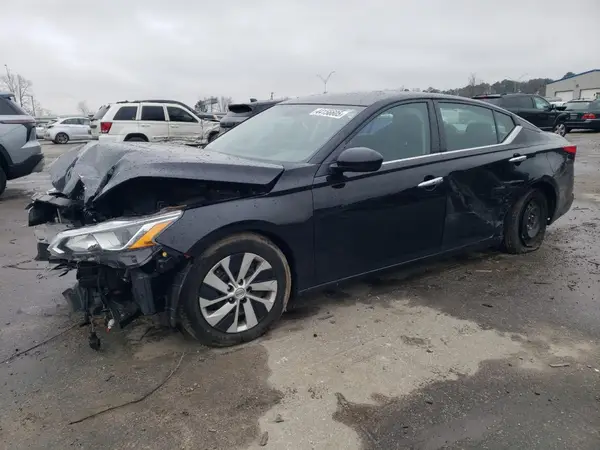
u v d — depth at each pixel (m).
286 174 3.24
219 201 2.99
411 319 3.56
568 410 2.56
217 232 2.93
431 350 3.13
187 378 2.81
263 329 3.27
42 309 3.71
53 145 27.62
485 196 4.37
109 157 3.26
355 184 3.50
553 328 3.44
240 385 2.75
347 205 3.46
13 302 3.84
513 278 4.36
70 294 3.10
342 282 3.61
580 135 21.69
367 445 2.30
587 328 3.45
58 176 3.68
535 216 5.02
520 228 4.88
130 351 3.10
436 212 4.01
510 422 2.46
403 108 3.92
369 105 3.76
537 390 2.72
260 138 4.02
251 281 3.16
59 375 2.84
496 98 18.64
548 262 4.79
